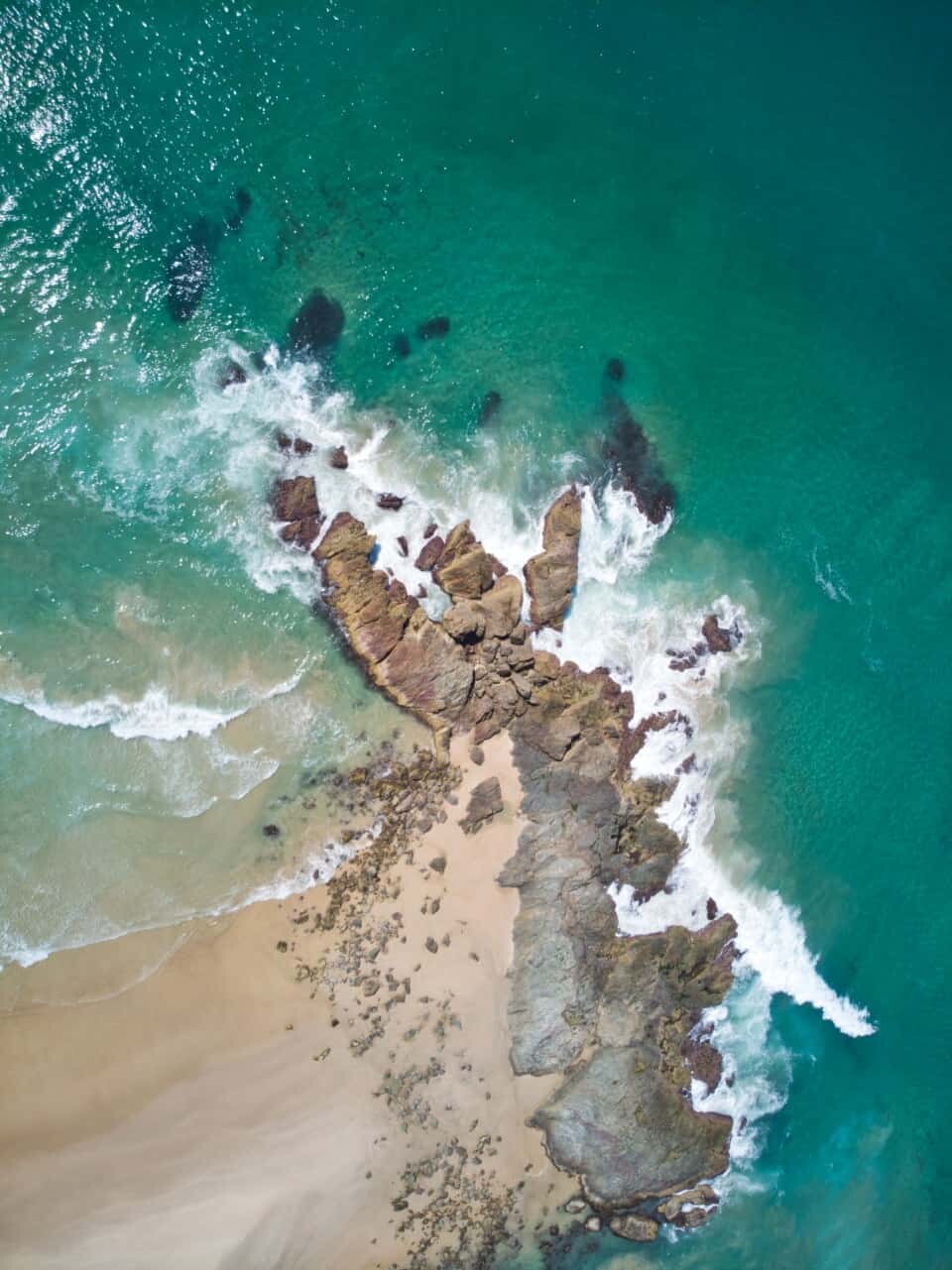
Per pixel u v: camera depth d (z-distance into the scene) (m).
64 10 23.31
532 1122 23.97
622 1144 24.25
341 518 23.78
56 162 23.20
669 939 25.03
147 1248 21.39
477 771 24.12
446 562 24.11
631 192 26.08
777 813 26.45
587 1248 24.56
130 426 23.14
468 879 23.86
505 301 25.27
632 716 25.25
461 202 25.11
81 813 22.28
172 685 22.92
